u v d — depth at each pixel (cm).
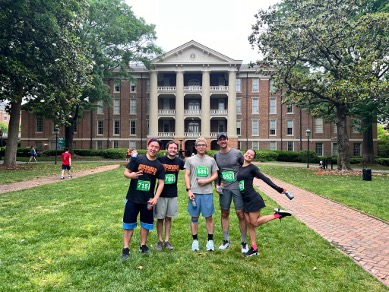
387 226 655
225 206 496
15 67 1572
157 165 468
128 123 4325
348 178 1576
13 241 512
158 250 482
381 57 1758
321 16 1662
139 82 4356
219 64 3953
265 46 1833
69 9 1831
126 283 367
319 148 4209
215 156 515
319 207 849
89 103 3344
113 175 1642
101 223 629
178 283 369
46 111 2319
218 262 436
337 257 462
